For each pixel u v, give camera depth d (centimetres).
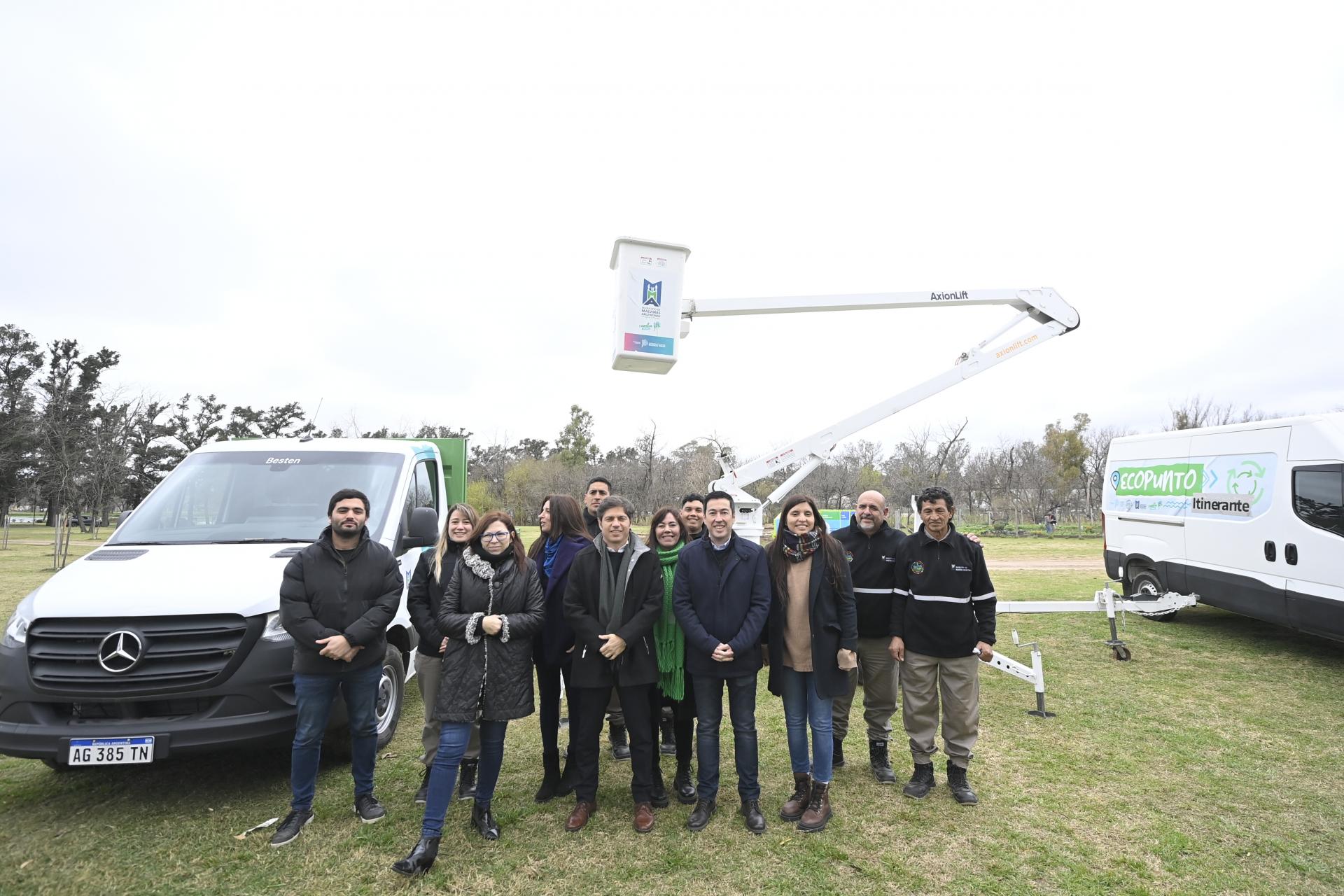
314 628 339
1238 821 375
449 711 329
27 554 2011
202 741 349
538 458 5241
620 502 367
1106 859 334
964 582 397
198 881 310
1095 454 4194
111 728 346
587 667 362
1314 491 688
